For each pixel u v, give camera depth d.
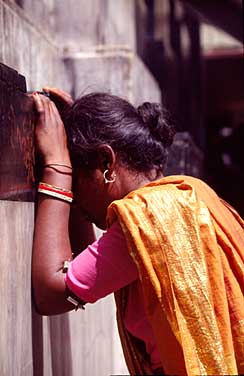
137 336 1.60
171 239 1.49
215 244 1.52
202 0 4.27
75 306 1.55
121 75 3.00
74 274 1.52
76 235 1.85
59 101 1.80
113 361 2.96
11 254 1.49
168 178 1.65
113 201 1.58
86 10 3.10
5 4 1.90
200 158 4.56
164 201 1.52
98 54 3.01
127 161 1.65
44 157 1.65
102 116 1.65
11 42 1.96
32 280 1.59
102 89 2.82
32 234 1.72
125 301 1.60
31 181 1.68
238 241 1.62
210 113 10.66
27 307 1.63
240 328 1.52
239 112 10.66
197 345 1.46
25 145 1.60
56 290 1.53
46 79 2.56
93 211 1.70
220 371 1.45
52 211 1.61
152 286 1.47
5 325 1.43
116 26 3.66
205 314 1.46
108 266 1.52
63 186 1.63
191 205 1.53
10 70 1.47
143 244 1.48
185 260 1.48
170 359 1.49
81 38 3.07
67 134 1.68
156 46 5.60
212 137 9.12
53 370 1.89
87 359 2.37
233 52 8.95
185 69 6.95
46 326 1.82
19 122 1.54
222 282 1.51
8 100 1.44
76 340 2.19
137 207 1.50
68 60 3.00
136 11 4.38
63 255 1.58
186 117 6.71
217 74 9.41
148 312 1.49
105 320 2.76
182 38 6.76
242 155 8.77
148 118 1.68
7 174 1.44
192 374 1.43
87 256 1.54
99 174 1.65
